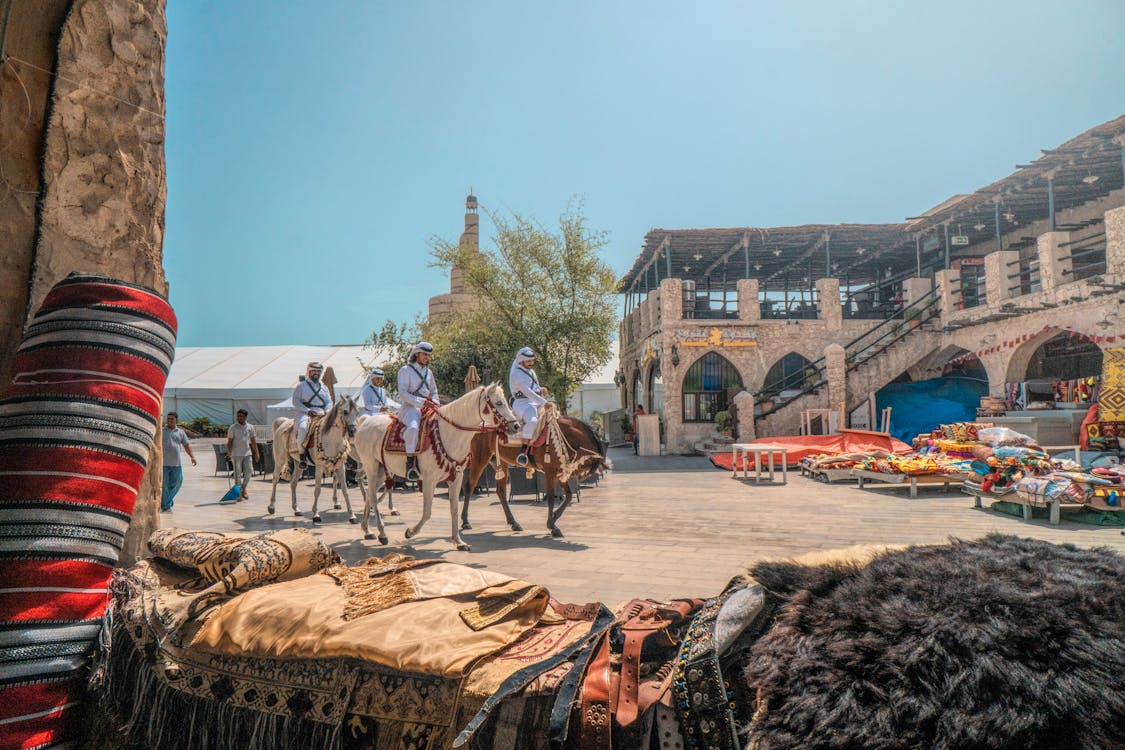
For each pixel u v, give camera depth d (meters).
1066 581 1.22
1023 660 1.05
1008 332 19.69
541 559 6.87
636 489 14.09
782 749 1.10
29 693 1.42
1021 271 19.67
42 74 2.02
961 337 22.06
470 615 1.66
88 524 1.49
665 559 6.83
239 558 2.00
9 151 1.95
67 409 1.50
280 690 1.62
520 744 1.36
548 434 8.45
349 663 1.58
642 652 1.52
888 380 23.45
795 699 1.14
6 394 1.57
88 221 2.10
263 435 23.70
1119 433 14.02
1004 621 1.11
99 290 1.63
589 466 8.52
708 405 25.03
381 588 1.86
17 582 1.42
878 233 25.73
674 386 24.83
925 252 27.23
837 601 1.27
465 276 24.77
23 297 1.96
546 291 24.27
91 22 2.12
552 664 1.47
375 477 8.36
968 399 22.59
